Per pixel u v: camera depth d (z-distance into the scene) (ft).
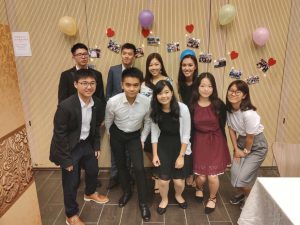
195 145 8.38
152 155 8.98
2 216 5.48
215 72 10.40
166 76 9.38
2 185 5.46
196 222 8.03
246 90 7.49
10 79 5.81
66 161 6.89
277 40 10.16
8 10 9.88
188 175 8.59
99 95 9.54
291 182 5.51
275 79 10.50
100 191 9.71
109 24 9.95
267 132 11.00
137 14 9.86
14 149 5.92
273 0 9.81
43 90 10.62
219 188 9.88
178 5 9.81
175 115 7.70
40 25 10.01
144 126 8.42
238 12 9.90
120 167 8.65
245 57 10.28
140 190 8.21
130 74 7.20
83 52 8.78
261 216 5.65
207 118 8.00
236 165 8.08
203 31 10.02
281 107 10.76
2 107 5.47
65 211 7.81
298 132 11.02
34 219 6.92
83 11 9.86
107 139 10.99
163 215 8.35
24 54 10.26
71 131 7.09
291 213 4.54
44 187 10.07
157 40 10.06
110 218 8.23
